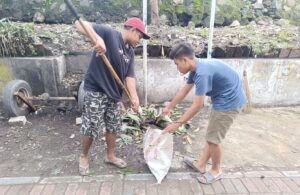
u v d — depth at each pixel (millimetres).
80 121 3963
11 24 4504
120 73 2602
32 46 4461
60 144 3451
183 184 2709
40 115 4227
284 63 4516
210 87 2348
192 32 5176
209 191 2617
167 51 4574
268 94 4668
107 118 2766
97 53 2424
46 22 5836
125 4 5957
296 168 3012
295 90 4688
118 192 2590
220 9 6020
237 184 2721
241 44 4625
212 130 2545
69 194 2561
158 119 2980
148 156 2863
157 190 2619
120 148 3340
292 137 3732
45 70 4438
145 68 4246
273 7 6469
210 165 3021
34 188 2643
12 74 4469
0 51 4395
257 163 3098
